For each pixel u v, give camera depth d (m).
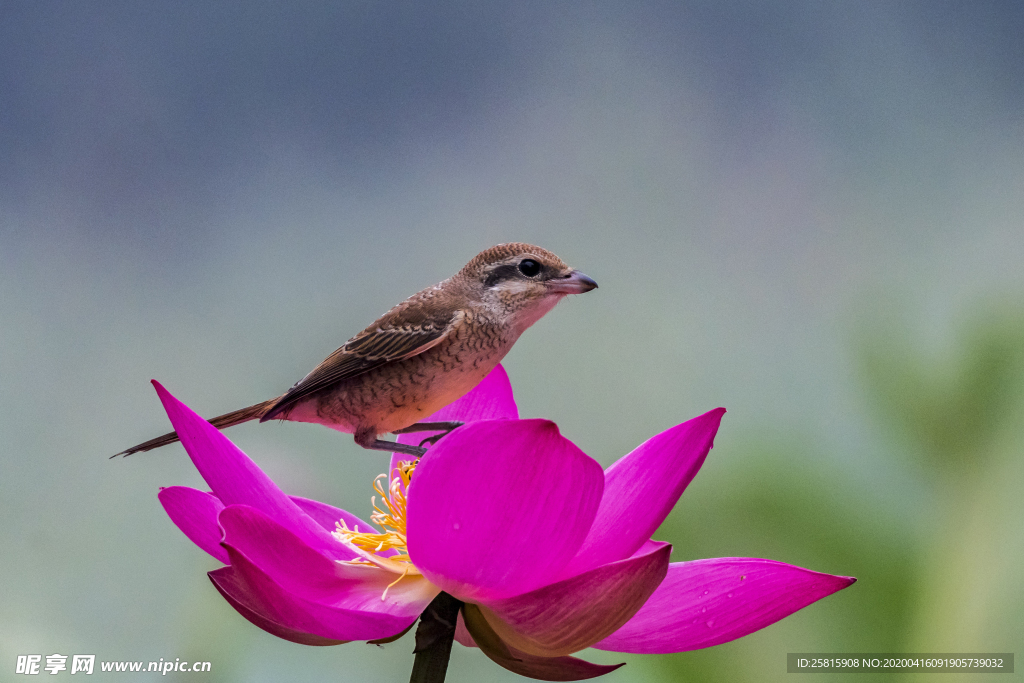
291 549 5.61
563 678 5.61
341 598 5.61
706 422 5.62
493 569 5.59
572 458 5.59
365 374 5.75
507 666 5.61
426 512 5.59
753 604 5.61
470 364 5.75
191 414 5.62
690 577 5.61
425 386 5.75
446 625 5.61
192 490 5.62
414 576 5.62
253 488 5.62
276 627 5.60
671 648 5.61
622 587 5.58
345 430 5.76
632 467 5.62
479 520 5.59
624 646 5.61
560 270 5.77
